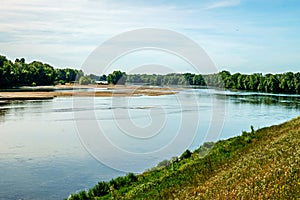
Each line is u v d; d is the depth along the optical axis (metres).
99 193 23.23
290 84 163.38
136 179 25.56
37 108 80.06
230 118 67.62
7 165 32.88
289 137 25.27
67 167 32.03
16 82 165.50
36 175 29.80
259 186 13.90
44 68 196.00
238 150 29.27
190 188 18.98
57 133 49.28
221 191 15.17
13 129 52.72
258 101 108.94
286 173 14.37
